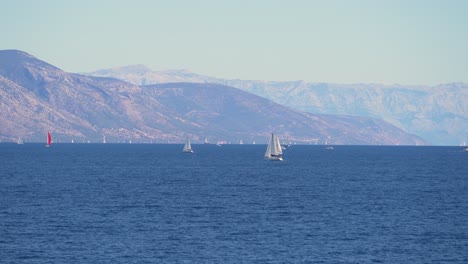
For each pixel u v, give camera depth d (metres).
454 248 181.00
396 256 171.75
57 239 186.62
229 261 164.75
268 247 179.75
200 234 196.38
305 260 166.50
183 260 165.25
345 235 196.75
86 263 161.62
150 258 166.88
